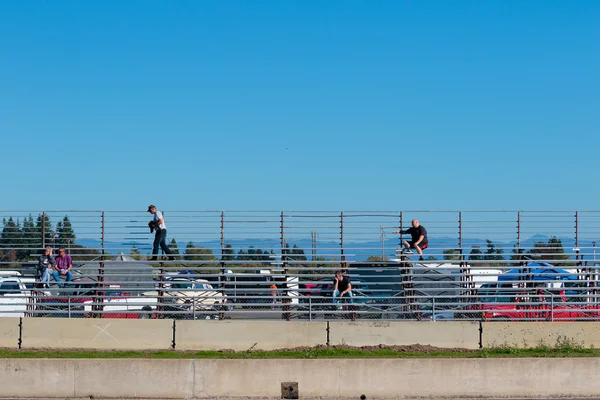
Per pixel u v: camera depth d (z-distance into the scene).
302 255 40.03
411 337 33.34
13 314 37.22
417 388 27.28
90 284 38.12
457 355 30.39
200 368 26.83
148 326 32.91
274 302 38.25
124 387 26.66
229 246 40.59
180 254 39.56
